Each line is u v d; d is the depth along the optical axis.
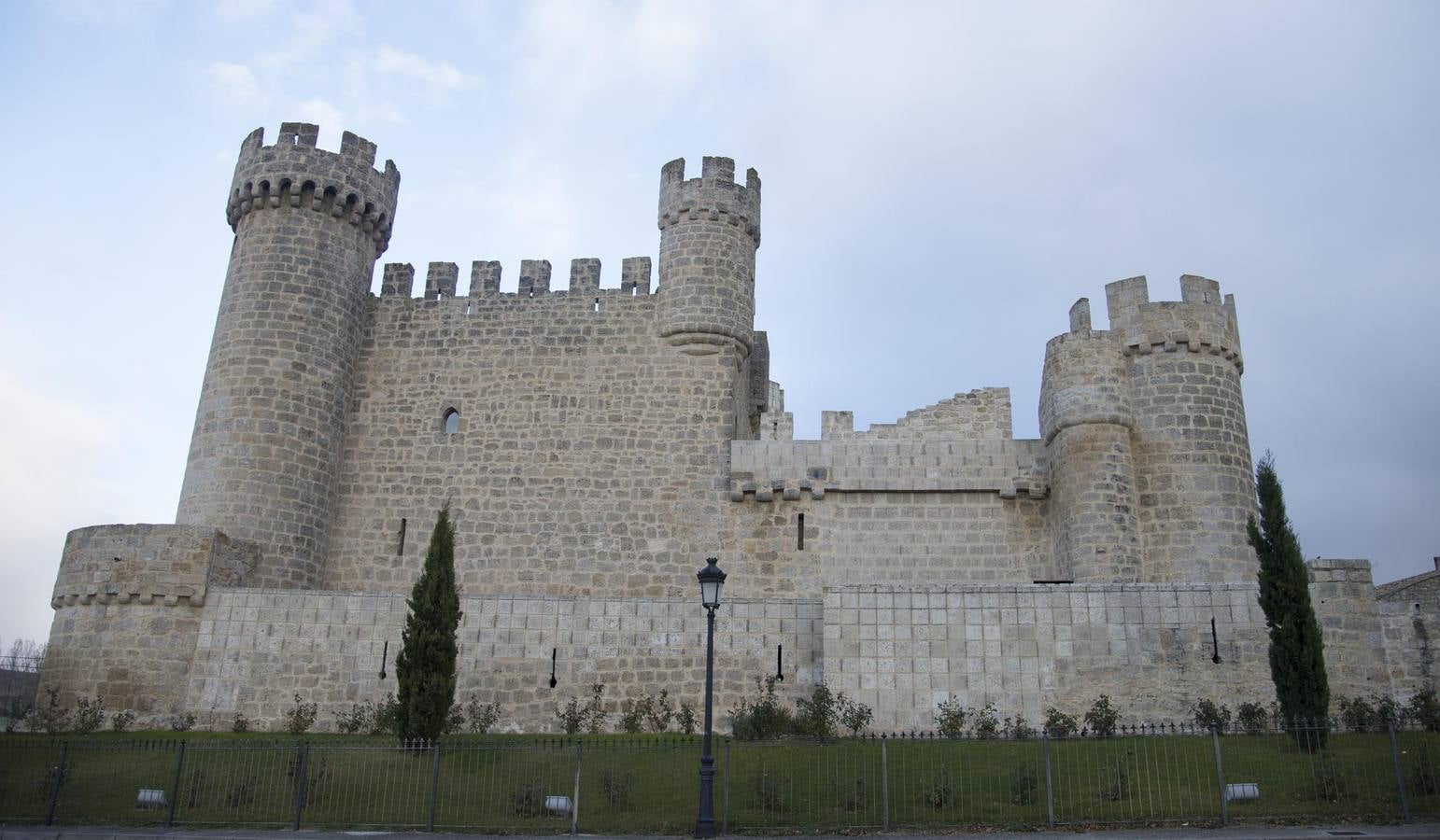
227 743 24.38
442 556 26.84
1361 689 25.95
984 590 28.02
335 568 38.28
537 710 29.81
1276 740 24.02
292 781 23.47
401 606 31.02
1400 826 18.70
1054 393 34.81
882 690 27.59
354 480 39.34
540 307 41.00
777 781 22.45
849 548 36.53
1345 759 22.22
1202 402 33.53
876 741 25.25
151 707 30.62
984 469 36.62
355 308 40.50
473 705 29.41
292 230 39.34
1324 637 26.36
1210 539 32.25
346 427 39.88
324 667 30.61
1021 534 36.09
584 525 38.16
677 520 37.78
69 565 32.25
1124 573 32.25
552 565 37.84
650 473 38.47
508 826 20.92
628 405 39.38
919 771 22.70
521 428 39.56
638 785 22.97
